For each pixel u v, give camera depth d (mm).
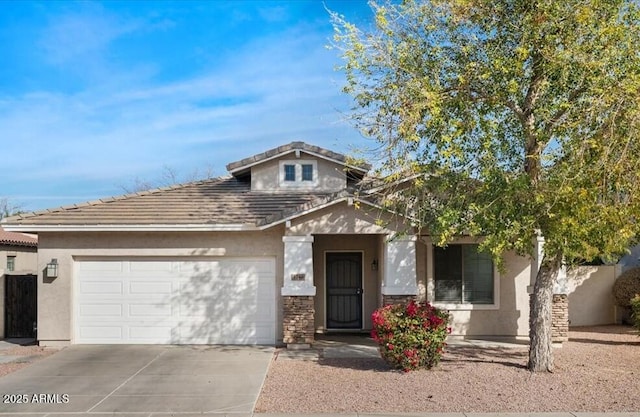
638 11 11109
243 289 16688
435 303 17531
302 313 15758
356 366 13445
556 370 12789
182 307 16656
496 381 11805
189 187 18938
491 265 17578
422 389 11211
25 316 18250
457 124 11406
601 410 9844
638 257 22406
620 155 10297
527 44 11469
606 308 21047
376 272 18953
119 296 16672
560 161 11242
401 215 14305
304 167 18656
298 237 15898
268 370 13117
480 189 11781
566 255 12250
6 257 25156
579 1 11164
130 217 16469
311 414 9703
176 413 9898
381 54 12250
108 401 10680
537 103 11828
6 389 11555
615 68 11062
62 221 16156
